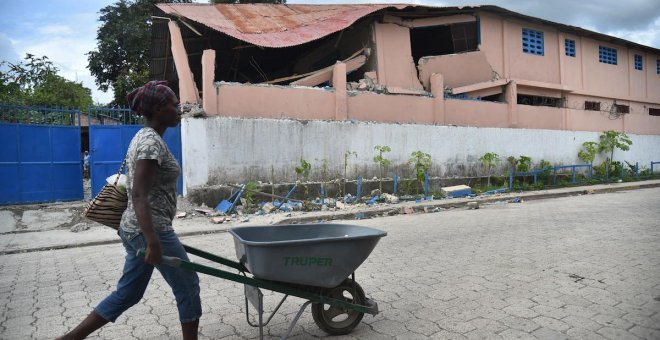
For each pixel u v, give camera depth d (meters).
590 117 21.70
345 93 14.55
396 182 14.54
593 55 22.80
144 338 3.80
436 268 5.90
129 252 3.10
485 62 18.38
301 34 14.73
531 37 20.23
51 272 6.31
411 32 19.23
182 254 3.16
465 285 5.10
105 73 29.56
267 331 3.91
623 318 3.98
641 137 24.06
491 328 3.84
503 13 18.73
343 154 14.29
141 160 2.85
